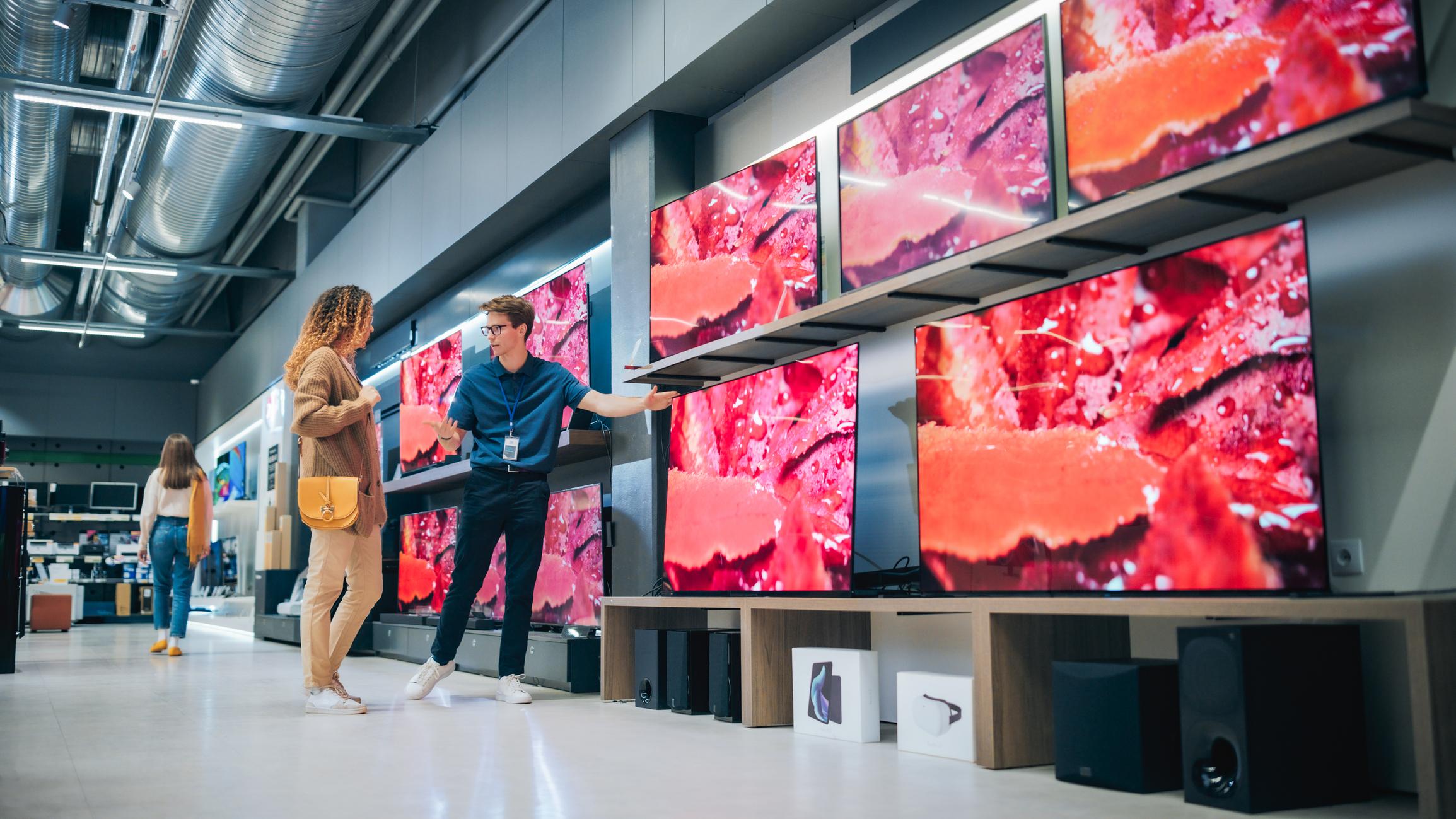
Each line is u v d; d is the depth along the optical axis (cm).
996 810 190
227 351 1494
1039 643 245
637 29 439
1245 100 217
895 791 208
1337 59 200
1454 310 199
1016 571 255
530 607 385
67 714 341
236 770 234
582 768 236
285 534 973
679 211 412
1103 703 212
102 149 1073
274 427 1132
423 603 622
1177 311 224
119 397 1600
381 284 776
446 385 616
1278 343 204
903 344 331
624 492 450
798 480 327
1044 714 243
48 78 667
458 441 378
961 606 247
